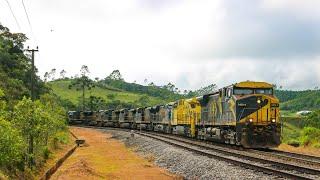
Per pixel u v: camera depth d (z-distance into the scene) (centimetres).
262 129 2945
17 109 2336
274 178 1680
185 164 2441
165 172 2402
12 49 9088
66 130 5488
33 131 2341
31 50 4312
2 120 1725
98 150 4009
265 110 2980
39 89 8338
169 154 2983
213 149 2983
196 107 4241
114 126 9194
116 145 4703
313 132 4175
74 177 2138
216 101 3531
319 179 1579
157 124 6538
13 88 5841
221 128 3397
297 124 10031
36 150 2539
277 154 2578
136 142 4581
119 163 2948
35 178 2111
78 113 10681
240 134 2956
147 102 17875
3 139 1673
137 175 2305
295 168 1938
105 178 2245
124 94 19625
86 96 17812
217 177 1906
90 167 2584
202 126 4041
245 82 3102
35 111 2383
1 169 1719
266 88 3108
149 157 3195
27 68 8494
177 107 5219
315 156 2548
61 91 18388
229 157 2464
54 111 4291
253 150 2917
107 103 15862
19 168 1970
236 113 2978
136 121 7769
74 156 3462
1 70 6588
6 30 9488
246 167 2028
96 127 9400
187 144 3575
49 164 2670
